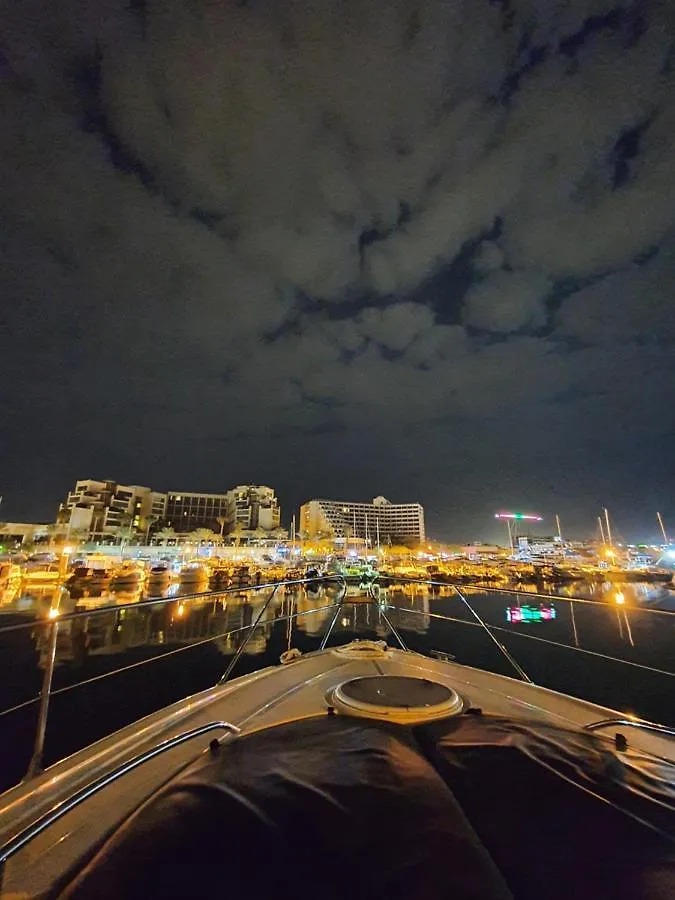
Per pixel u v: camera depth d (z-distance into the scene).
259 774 2.50
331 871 1.77
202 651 35.88
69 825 2.35
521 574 109.06
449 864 1.79
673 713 21.67
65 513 161.50
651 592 82.94
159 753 2.93
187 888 1.69
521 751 2.78
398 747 2.86
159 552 137.50
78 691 24.95
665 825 2.06
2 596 64.50
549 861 1.83
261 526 194.62
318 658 5.61
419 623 48.16
